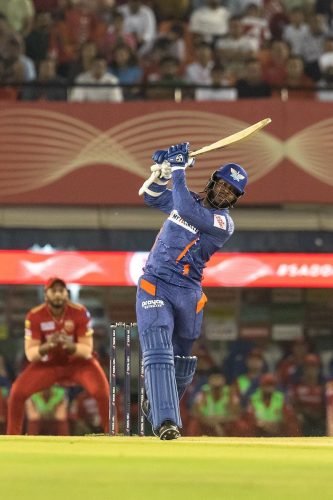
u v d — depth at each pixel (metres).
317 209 56.69
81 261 54.53
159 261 26.70
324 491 14.13
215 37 62.50
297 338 59.84
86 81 57.12
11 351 58.44
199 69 59.69
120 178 54.19
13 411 40.19
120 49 58.97
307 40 61.47
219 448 23.05
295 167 54.22
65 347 39.50
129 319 59.06
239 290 59.78
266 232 55.94
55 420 51.69
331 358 59.72
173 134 54.22
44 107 54.12
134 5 62.41
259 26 62.00
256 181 54.16
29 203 54.00
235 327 59.72
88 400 52.22
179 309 26.73
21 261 54.47
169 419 25.45
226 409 52.47
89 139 54.19
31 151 54.03
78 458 19.27
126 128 54.28
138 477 15.75
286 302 59.91
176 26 62.44
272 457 20.33
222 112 54.19
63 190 54.09
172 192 27.17
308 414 54.53
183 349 27.77
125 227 55.62
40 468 17.05
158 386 25.73
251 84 56.28
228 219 26.81
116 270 54.78
